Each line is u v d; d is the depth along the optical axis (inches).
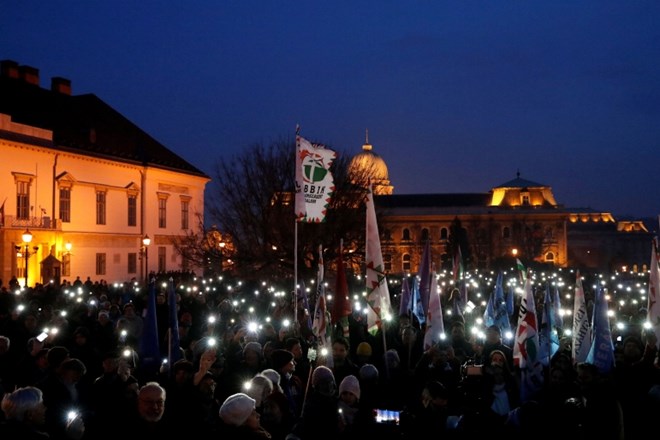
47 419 347.9
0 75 2353.6
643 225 5979.3
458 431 312.7
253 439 279.0
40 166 2048.5
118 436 322.3
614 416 320.5
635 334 572.7
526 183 5305.1
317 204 623.8
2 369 468.8
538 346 462.9
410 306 713.6
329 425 321.7
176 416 347.6
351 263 1736.0
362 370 399.5
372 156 5128.0
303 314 701.3
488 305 737.6
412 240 5078.7
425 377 444.5
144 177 2511.1
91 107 2632.9
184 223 2778.1
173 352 480.1
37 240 1990.7
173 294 490.0
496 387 403.5
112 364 370.9
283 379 397.4
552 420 324.8
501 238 5017.2
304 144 622.2
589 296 1079.6
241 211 1685.5
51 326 586.2
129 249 2439.7
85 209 2235.5
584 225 5905.5
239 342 508.1
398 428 345.4
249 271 1707.7
